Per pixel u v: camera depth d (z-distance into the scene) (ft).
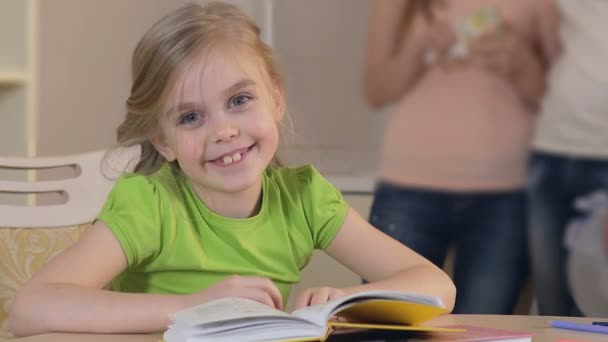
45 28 11.59
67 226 6.97
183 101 5.30
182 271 5.67
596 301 10.46
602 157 10.28
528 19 10.48
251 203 5.80
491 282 10.87
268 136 5.46
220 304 4.01
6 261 6.76
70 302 4.58
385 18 11.03
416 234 11.07
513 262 10.76
